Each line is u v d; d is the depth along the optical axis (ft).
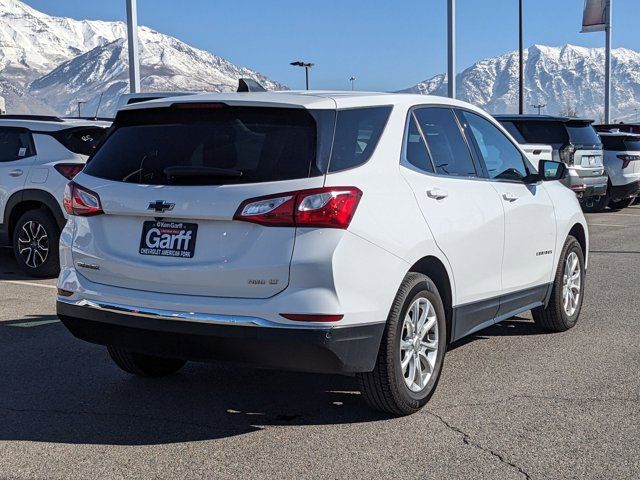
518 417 15.14
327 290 13.08
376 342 13.99
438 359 15.85
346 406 15.94
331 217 13.15
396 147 15.15
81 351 20.22
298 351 13.15
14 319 23.75
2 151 31.91
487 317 18.04
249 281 13.25
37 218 30.83
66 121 32.73
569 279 22.34
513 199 18.71
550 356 19.65
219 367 18.94
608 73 129.80
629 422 14.85
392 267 14.14
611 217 59.47
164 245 13.99
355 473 12.57
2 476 12.51
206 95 15.14
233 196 13.34
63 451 13.56
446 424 14.79
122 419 15.19
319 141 13.57
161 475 12.54
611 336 21.80
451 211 16.03
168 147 14.46
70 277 15.10
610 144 61.72
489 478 12.36
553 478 12.37
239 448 13.67
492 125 19.60
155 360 17.74
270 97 14.40
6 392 16.84
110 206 14.48
